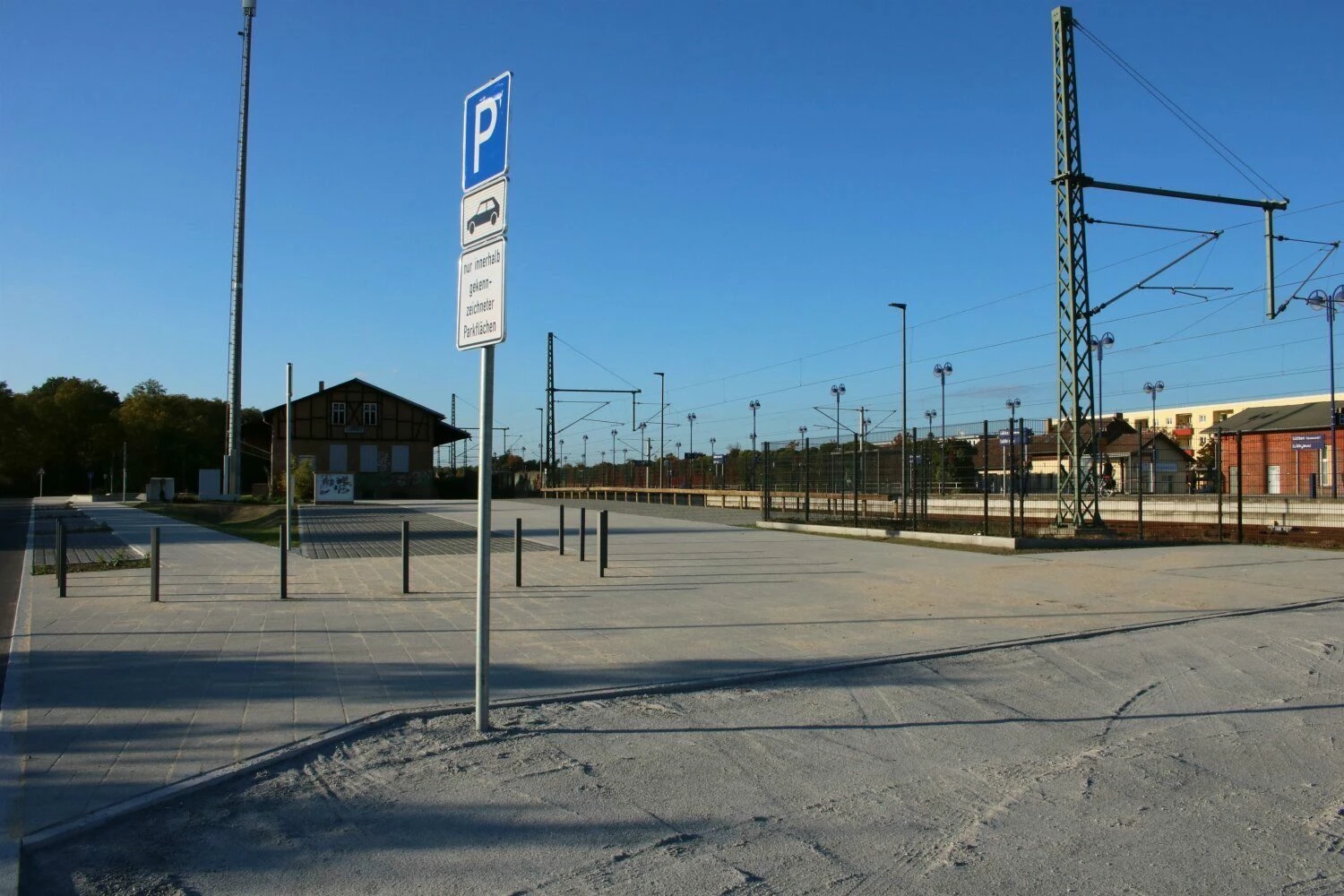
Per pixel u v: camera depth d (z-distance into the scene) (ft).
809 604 35.58
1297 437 137.18
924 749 17.94
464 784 15.85
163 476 286.05
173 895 11.94
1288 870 12.66
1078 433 64.39
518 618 32.17
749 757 17.39
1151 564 48.96
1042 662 25.59
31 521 109.50
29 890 12.06
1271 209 62.54
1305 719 20.06
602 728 19.15
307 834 13.79
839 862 12.85
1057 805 15.05
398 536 74.02
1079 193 63.82
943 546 62.03
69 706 20.40
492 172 18.12
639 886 12.11
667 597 37.42
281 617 32.30
